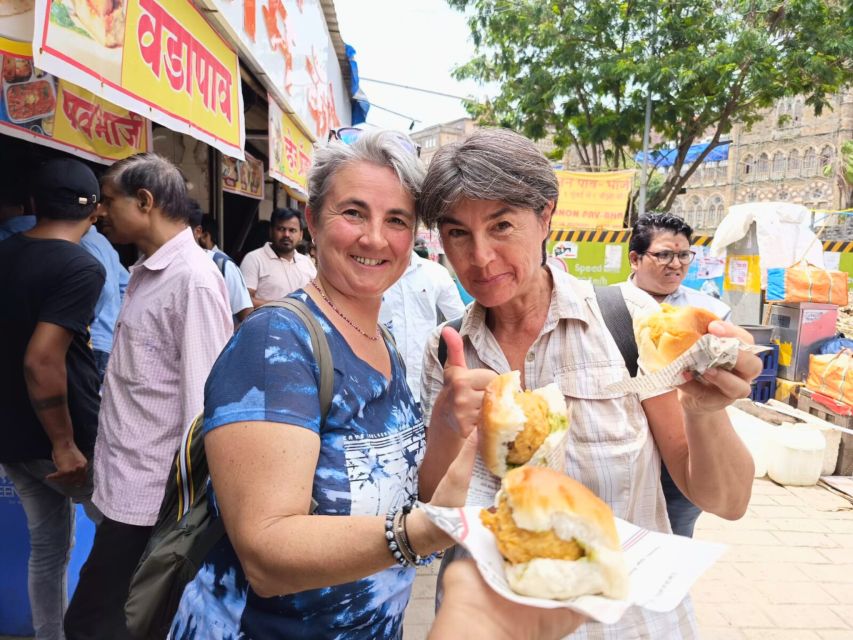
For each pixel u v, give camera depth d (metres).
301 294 1.52
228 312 2.55
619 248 11.78
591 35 17.86
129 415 2.48
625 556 1.06
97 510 2.87
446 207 1.50
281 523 1.17
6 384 2.56
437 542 1.11
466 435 1.34
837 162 31.05
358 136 1.54
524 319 1.76
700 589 4.05
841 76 16.16
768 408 6.71
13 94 2.64
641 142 20.14
